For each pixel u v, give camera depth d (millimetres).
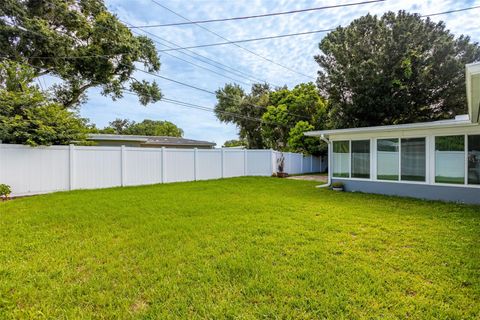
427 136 8008
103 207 6285
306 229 4613
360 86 13984
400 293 2549
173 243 3938
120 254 3555
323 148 18984
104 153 10031
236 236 4215
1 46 10320
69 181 9211
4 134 8000
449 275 2898
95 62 12875
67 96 14656
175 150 12141
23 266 3158
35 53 11586
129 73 14453
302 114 21391
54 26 12438
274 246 3777
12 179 8086
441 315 2207
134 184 10797
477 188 7180
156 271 3031
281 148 22984
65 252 3600
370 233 4395
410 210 6199
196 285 2725
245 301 2438
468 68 3469
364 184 9414
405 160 8453
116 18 12852
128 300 2469
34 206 6379
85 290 2641
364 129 8898
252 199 7590
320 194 8766
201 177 13211
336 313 2244
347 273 2945
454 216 5598
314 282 2750
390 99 13430
